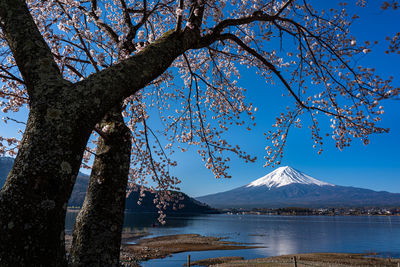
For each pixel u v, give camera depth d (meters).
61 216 1.80
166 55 2.86
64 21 5.03
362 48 6.67
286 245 56.91
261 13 4.89
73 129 1.88
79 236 2.74
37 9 5.35
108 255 2.70
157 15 8.01
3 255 1.55
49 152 1.77
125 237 67.81
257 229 106.62
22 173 1.70
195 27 3.50
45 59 2.12
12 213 1.63
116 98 2.24
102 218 2.82
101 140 3.30
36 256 1.61
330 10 7.22
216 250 48.28
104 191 2.93
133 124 7.19
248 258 39.06
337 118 6.85
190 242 58.47
